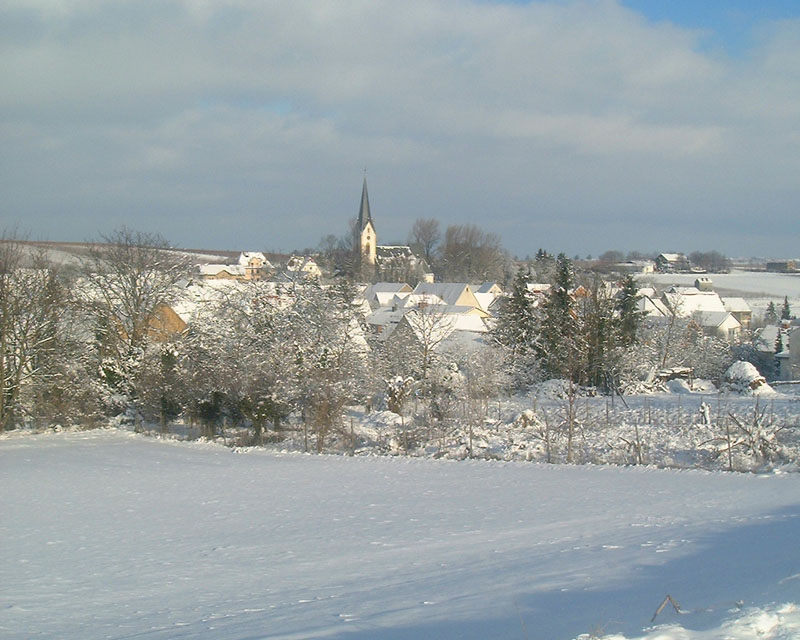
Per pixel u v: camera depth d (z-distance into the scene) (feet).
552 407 136.77
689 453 98.94
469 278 485.97
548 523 59.47
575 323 175.01
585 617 28.12
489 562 44.86
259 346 136.56
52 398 148.56
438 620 29.96
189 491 82.99
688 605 28.43
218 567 48.39
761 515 58.54
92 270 162.09
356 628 29.45
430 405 130.62
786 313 403.13
